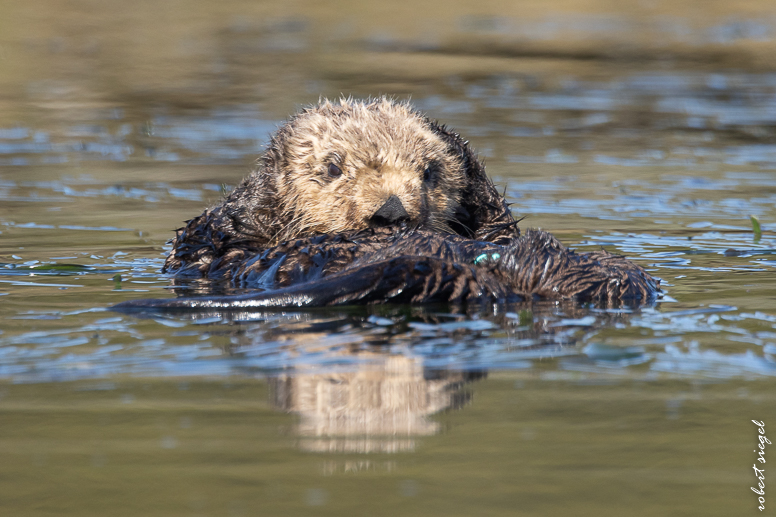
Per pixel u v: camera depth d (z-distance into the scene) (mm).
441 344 14570
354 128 21203
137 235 26688
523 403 12359
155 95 54250
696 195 33031
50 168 37812
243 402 12414
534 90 56375
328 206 21141
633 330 15367
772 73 62031
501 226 22375
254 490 10125
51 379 13219
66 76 59531
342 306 16688
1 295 18547
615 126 47375
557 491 10117
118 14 84500
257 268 19484
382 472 10547
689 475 10477
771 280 20000
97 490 10109
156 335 15070
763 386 12844
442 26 81625
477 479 10391
